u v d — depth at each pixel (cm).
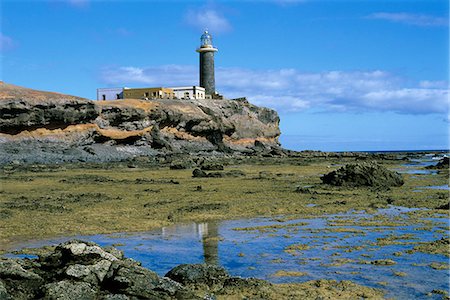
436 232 2352
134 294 1239
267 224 2628
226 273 1592
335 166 7975
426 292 1461
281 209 3108
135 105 11069
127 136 10531
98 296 1223
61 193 4022
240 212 3008
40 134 8862
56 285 1209
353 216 2856
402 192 4041
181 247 2088
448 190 4194
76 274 1271
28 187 4484
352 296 1419
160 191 4162
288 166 8062
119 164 7988
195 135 12556
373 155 12250
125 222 2675
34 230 2448
